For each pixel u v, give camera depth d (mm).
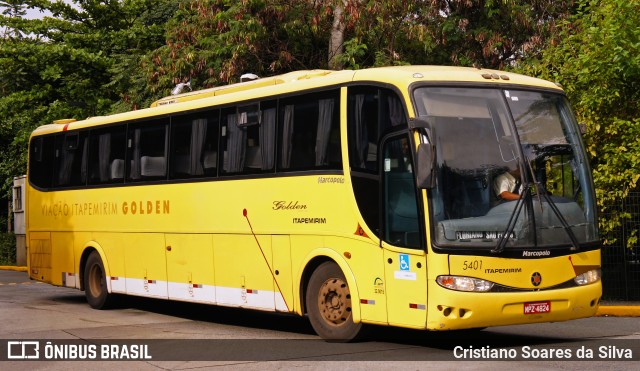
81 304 19562
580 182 11875
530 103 11844
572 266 11344
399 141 11367
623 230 17484
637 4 16953
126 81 33219
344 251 12133
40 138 20422
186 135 15680
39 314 17219
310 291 12750
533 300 10992
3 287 25188
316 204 12664
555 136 11875
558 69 18766
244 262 14086
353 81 12227
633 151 17109
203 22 24531
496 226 10953
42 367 10945
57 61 37375
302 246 12883
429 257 10812
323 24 24234
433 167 10742
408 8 23375
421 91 11320
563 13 24422
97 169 18266
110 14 39688
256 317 16656
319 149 12688
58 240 19547
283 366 10383
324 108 12695
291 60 24281
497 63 24359
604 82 17359
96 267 18250
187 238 15461
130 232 17109
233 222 14320
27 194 20781
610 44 17125
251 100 14109
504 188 11164
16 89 38312
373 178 11727
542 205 11273
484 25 24188
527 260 11016
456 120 11273
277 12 23469
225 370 10281
